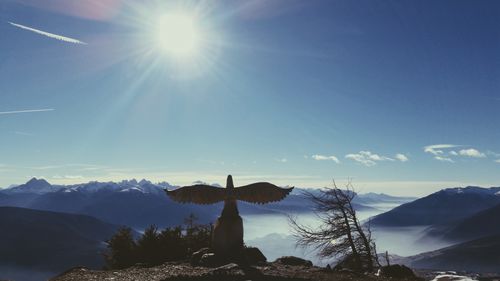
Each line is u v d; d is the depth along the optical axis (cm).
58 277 1231
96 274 1230
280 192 1292
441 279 1201
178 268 1276
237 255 1350
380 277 1270
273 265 1351
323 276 1189
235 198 1307
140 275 1180
